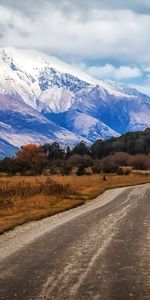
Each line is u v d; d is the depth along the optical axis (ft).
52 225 66.90
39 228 63.46
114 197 132.16
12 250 44.68
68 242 49.70
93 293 28.73
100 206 102.17
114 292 28.96
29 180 185.47
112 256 41.19
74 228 62.64
